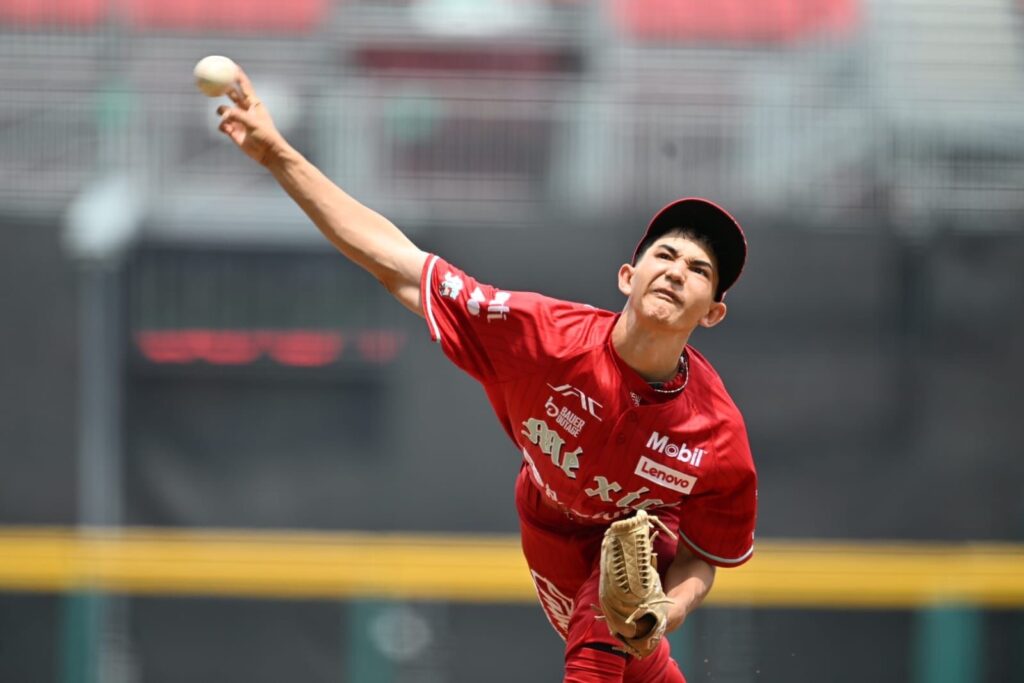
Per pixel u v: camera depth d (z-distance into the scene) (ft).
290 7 196.44
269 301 177.99
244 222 179.11
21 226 178.09
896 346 180.75
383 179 184.75
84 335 176.76
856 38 191.72
